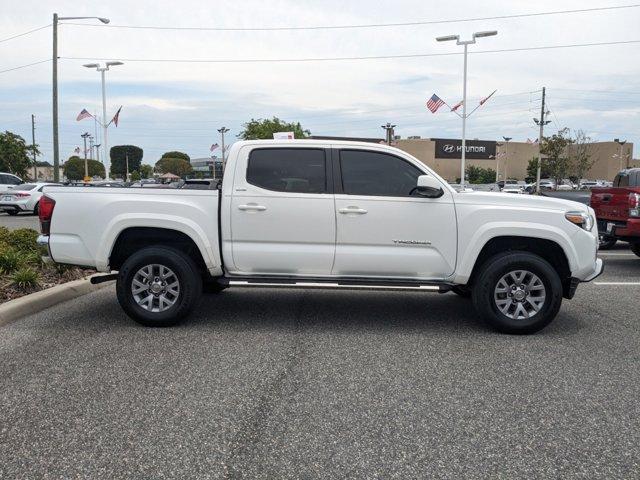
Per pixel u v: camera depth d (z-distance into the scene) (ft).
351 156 19.80
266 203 19.51
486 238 19.35
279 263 19.75
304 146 19.88
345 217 19.44
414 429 12.21
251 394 14.05
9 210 80.38
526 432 12.12
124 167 339.98
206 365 16.15
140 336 19.01
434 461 10.88
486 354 17.40
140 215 19.60
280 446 11.43
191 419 12.61
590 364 16.53
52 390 14.24
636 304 24.71
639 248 38.06
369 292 26.89
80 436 11.80
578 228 19.52
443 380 15.12
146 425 12.31
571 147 201.87
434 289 19.51
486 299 19.39
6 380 14.90
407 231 19.47
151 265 19.76
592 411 13.21
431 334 19.60
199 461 10.83
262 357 16.92
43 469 10.53
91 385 14.57
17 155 167.94
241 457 10.99
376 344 18.35
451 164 301.02
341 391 14.29
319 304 24.14
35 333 19.30
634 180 36.47
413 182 19.76
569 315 22.65
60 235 19.93
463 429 12.23
